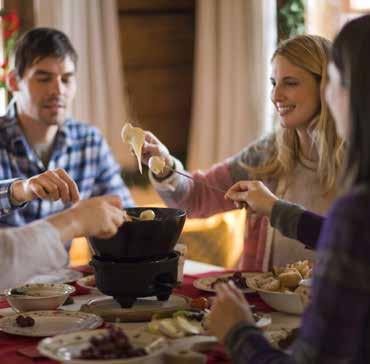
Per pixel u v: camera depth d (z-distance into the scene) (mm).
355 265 1299
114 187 3535
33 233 1729
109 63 4816
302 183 2670
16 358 1759
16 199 2480
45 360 1743
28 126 3328
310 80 2523
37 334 1888
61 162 3387
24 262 1706
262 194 2135
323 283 1320
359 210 1309
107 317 2021
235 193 2203
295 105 2543
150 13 5121
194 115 5047
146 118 5164
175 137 5277
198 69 4996
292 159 2691
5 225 3229
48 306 2129
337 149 2553
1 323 2002
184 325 1863
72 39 4613
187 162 5164
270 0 4848
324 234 1355
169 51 5199
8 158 3293
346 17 4984
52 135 3375
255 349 1455
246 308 1544
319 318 1323
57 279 2479
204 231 4195
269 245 2678
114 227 1834
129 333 1731
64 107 3273
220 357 1731
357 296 1302
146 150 2770
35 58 3205
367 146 1343
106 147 3541
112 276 1996
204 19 4938
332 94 1432
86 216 1791
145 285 2006
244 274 2537
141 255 2002
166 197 2881
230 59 4949
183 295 2293
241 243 4309
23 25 4684
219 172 2887
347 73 1361
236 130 4977
